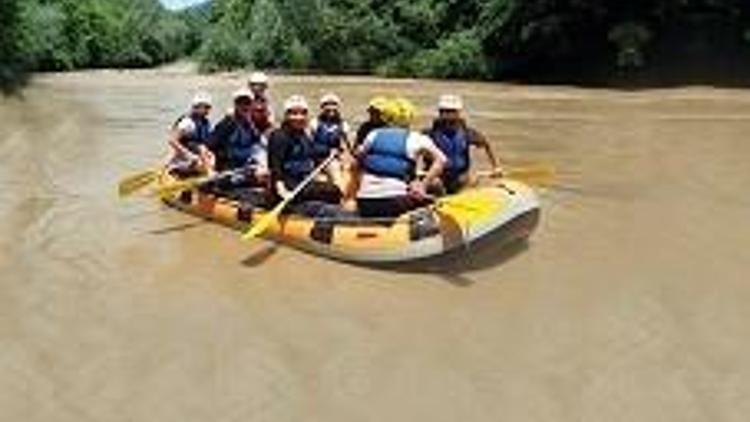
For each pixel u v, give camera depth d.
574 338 8.12
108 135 19.06
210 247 10.78
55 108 24.22
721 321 8.43
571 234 11.09
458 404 6.97
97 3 44.78
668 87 31.19
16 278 9.70
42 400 7.05
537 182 13.95
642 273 9.70
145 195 13.23
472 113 22.97
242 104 12.23
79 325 8.48
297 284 9.55
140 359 7.77
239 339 8.16
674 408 6.84
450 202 10.10
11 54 34.25
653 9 33.16
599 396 7.05
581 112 23.33
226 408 6.93
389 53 37.25
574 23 33.78
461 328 8.38
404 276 9.76
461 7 36.41
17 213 12.27
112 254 10.52
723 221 11.64
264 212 11.12
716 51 33.00
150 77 35.91
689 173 14.62
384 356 7.80
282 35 39.59
